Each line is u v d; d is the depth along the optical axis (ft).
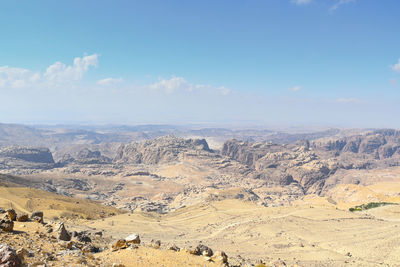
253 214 597.93
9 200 545.44
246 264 164.86
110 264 109.29
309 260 288.51
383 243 316.81
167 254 130.52
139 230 517.55
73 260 107.55
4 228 130.72
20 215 161.89
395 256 280.92
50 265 98.02
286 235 395.14
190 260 128.36
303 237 379.76
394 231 354.13
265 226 443.73
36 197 653.30
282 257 301.63
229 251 331.16
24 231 139.33
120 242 137.08
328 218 465.88
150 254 127.54
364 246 319.06
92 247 138.62
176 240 422.82
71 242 130.52
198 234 492.95
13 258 88.69
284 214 542.98
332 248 330.54
